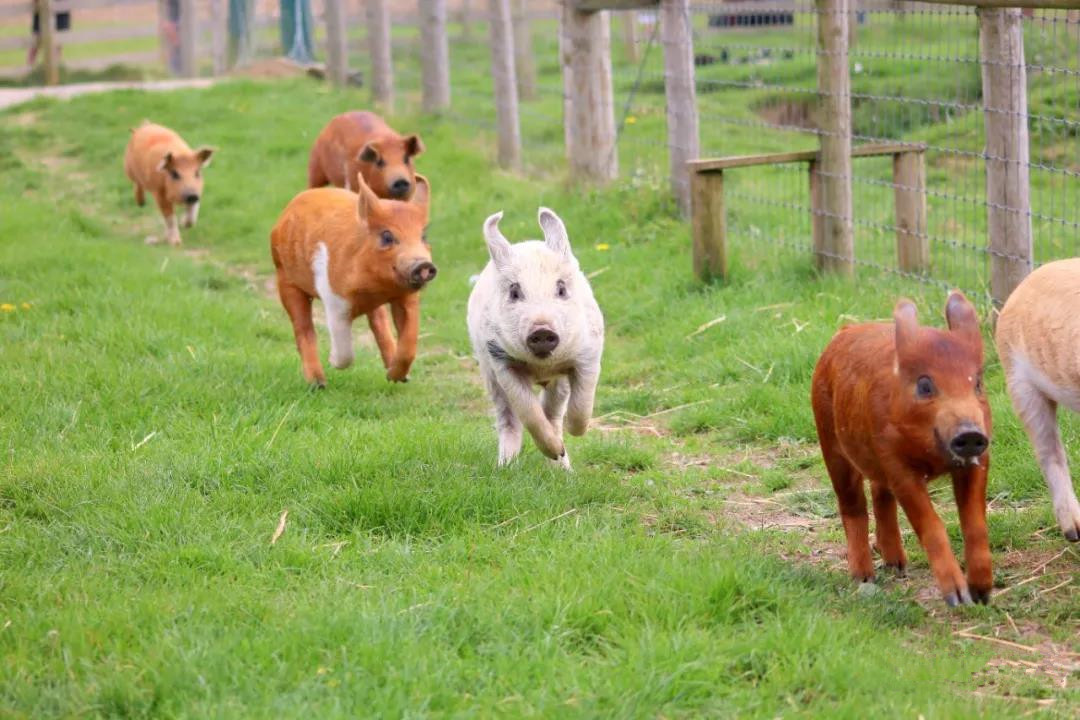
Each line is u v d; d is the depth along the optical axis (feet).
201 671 21.21
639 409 40.70
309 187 66.33
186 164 66.69
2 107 98.22
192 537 28.40
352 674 21.11
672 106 58.80
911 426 24.04
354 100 95.55
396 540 28.58
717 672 21.36
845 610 25.22
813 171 49.19
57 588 25.54
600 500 31.63
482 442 35.88
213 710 19.88
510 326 31.32
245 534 28.73
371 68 94.68
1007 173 40.63
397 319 41.29
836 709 20.21
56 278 54.29
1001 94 40.37
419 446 34.27
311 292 42.78
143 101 94.68
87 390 39.22
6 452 33.71
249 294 57.41
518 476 31.86
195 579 26.16
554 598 23.86
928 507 24.77
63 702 20.57
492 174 73.36
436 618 23.35
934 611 25.82
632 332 48.73
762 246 54.29
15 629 23.25
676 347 45.34
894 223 52.90
